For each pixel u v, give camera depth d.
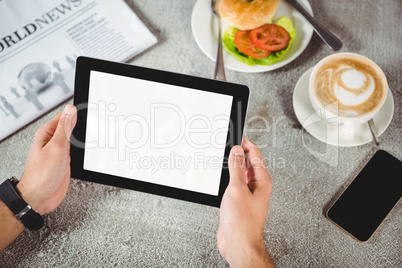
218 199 0.48
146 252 0.55
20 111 0.56
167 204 0.56
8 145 0.57
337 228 0.54
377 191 0.53
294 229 0.55
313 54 0.59
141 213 0.56
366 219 0.53
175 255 0.55
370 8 0.61
